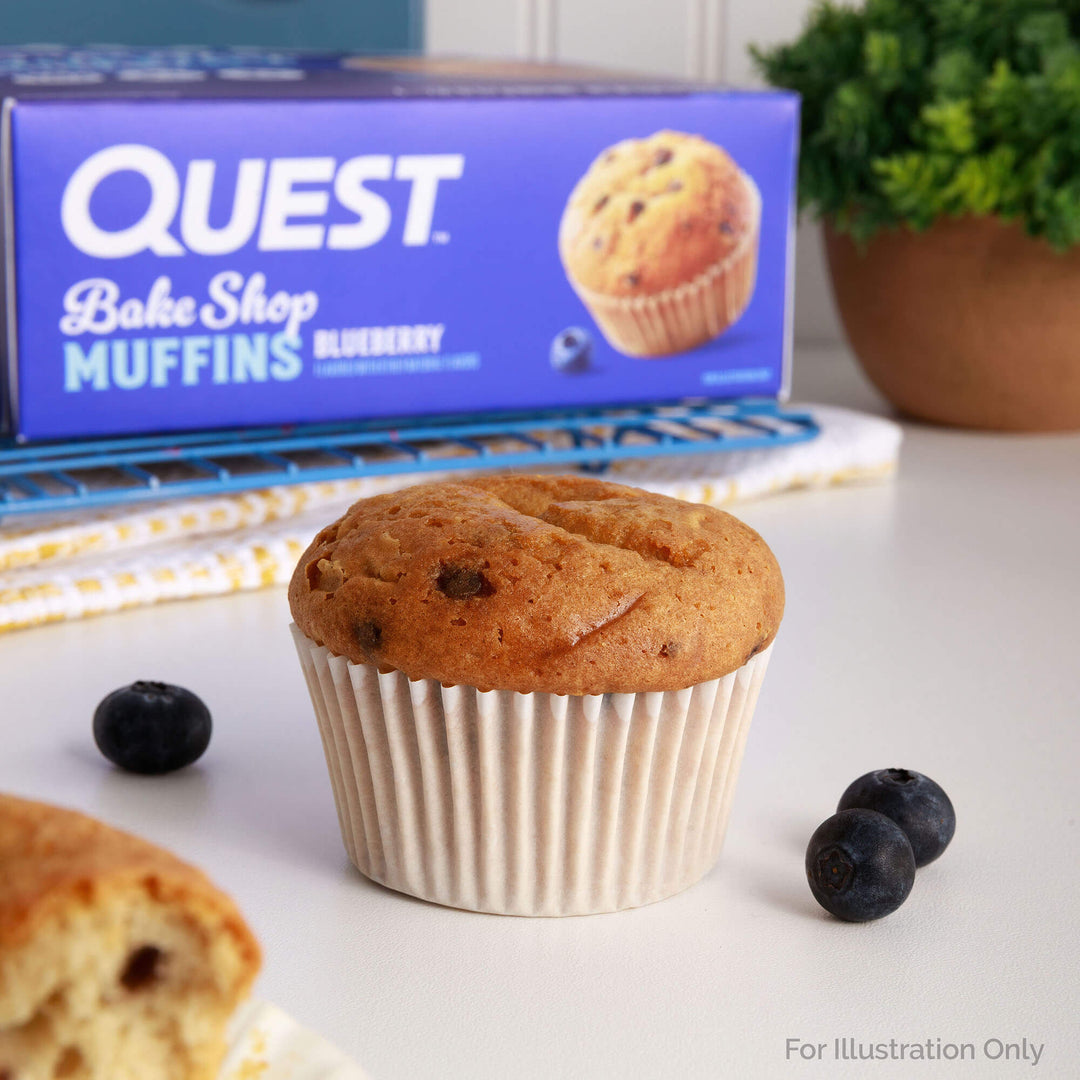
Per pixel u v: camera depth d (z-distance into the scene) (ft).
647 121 1.77
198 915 1.04
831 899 1.27
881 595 1.70
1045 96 1.92
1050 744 1.47
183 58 2.08
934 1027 1.20
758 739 1.46
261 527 1.75
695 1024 1.20
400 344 1.74
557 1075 1.16
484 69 2.00
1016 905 1.29
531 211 1.75
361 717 1.26
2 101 1.61
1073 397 2.17
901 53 2.05
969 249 2.03
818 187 2.10
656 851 1.28
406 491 1.33
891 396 2.27
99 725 1.40
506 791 1.25
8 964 1.02
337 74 1.87
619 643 1.23
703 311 1.82
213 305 1.67
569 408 1.84
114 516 1.70
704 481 1.86
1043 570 1.77
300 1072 1.11
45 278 1.62
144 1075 1.06
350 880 1.31
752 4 2.68
